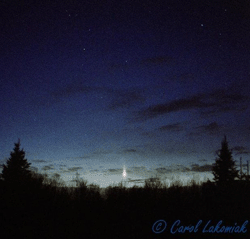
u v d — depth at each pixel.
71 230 10.12
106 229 10.58
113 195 13.02
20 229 9.77
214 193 14.42
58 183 13.51
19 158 31.27
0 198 11.12
